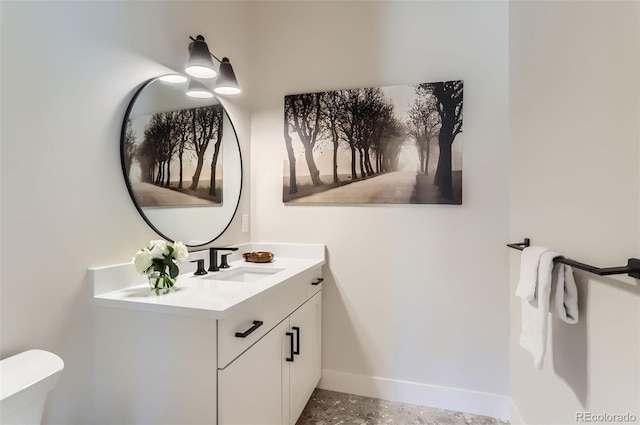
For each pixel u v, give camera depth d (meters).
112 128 1.25
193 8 1.69
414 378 1.97
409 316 1.98
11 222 0.95
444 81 1.91
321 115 2.09
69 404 1.11
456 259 1.90
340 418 1.82
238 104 2.10
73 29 1.11
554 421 1.27
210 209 1.81
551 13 1.28
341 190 2.06
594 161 0.98
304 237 2.14
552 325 1.28
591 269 0.85
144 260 1.20
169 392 1.11
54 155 1.06
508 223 1.82
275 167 2.19
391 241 2.00
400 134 1.96
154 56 1.45
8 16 0.94
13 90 0.95
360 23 2.06
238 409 1.14
